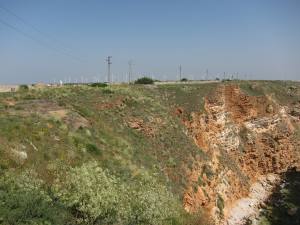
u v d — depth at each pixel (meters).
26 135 25.97
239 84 87.38
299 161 80.12
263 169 74.38
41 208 19.23
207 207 45.00
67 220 20.19
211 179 49.16
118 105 47.66
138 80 83.50
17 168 22.05
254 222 53.28
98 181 23.73
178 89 71.06
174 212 28.58
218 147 65.19
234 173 62.72
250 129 77.06
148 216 25.02
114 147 33.94
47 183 22.09
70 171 23.64
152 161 38.66
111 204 22.69
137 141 41.16
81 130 32.28
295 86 105.44
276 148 77.19
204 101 69.06
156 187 29.97
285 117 88.31
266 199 64.25
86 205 21.50
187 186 41.16
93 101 46.06
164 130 48.97
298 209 56.91
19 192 19.77
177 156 45.28
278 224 54.47
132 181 29.14
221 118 69.81
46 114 32.81
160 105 57.62
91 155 28.95
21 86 57.47
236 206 57.38
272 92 93.38
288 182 70.69
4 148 22.86
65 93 48.28
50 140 27.12
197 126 60.78
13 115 30.12
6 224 17.16
